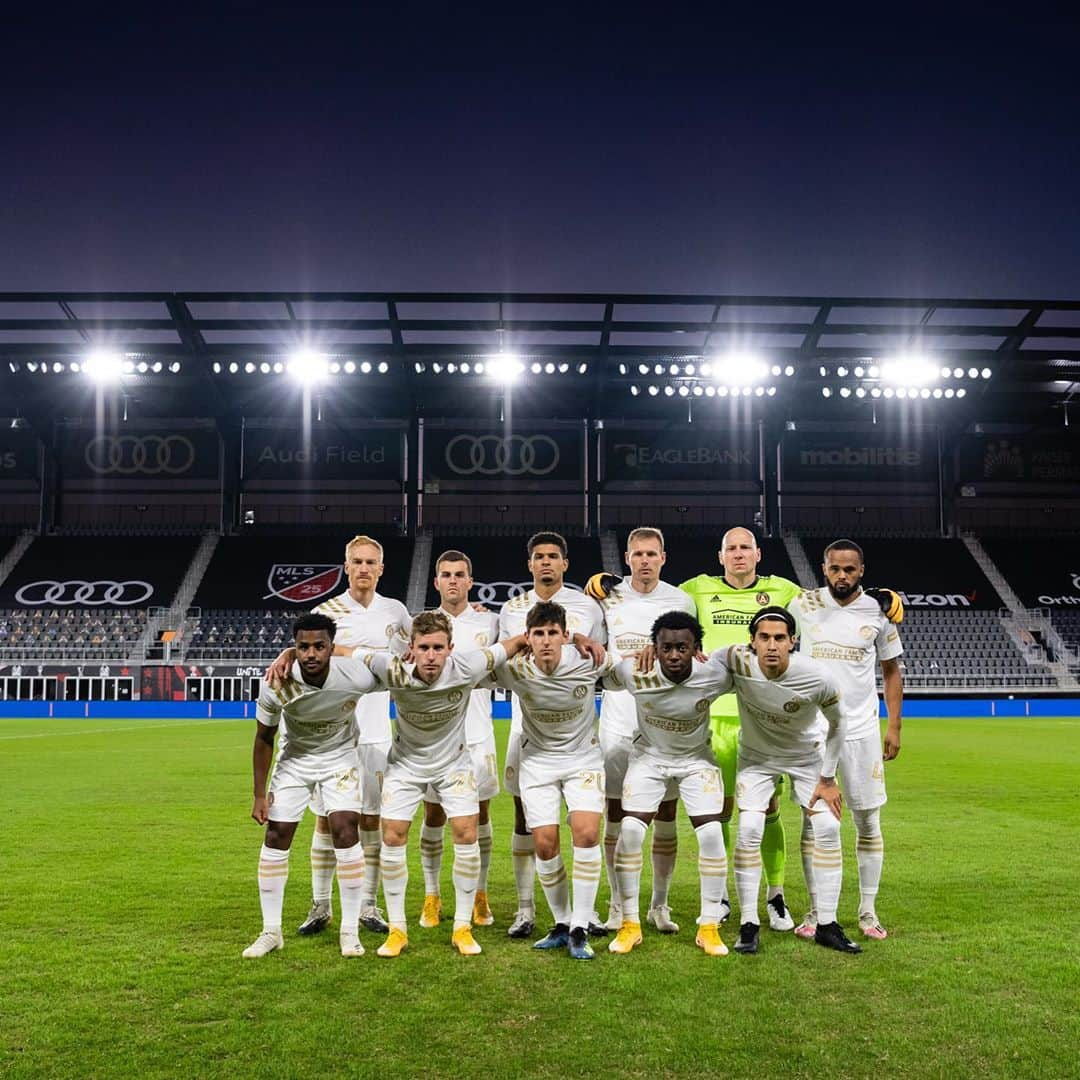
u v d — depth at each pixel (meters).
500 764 13.94
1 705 28.55
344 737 5.29
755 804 5.25
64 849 7.66
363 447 38.84
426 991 4.34
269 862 5.04
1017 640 33.31
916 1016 4.01
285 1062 3.57
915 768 13.76
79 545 37.12
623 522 39.00
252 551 37.06
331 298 31.09
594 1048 3.69
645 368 33.44
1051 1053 3.65
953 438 38.78
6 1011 4.08
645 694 5.25
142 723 24.80
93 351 32.06
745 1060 3.59
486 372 33.34
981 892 6.24
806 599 5.97
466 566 6.49
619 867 5.21
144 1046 3.72
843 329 32.09
